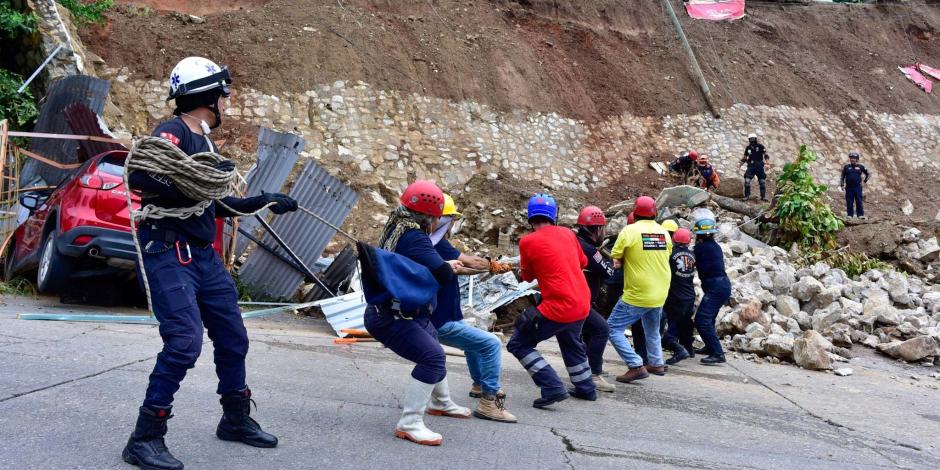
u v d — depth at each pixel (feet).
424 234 15.10
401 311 14.49
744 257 45.60
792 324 35.42
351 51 65.21
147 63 59.21
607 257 24.90
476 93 66.69
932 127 86.48
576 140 67.72
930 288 45.62
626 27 85.05
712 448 16.55
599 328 22.52
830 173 75.10
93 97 40.32
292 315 33.83
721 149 72.43
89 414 14.12
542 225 20.34
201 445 12.94
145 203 11.93
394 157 58.90
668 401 21.89
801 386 26.16
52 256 26.53
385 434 14.97
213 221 12.46
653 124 72.90
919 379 29.43
